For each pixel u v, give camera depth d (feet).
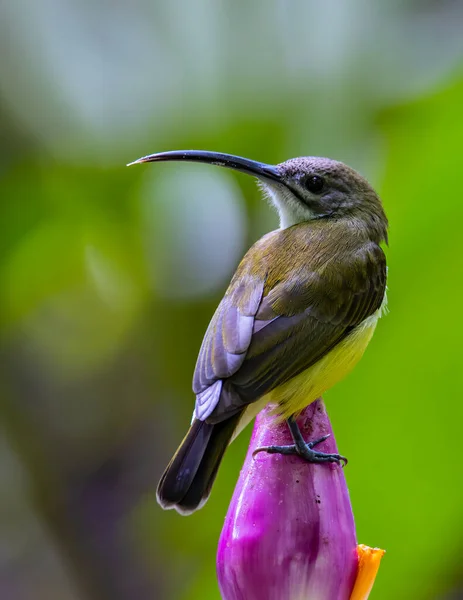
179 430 39.63
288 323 27.30
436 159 26.17
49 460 41.60
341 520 20.07
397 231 26.22
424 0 32.14
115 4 35.24
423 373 25.49
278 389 26.25
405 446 25.41
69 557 41.27
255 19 33.76
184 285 36.29
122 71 34.50
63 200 34.68
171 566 39.01
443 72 30.14
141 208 35.12
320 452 20.66
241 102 33.53
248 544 19.69
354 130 32.40
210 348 26.17
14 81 34.40
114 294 37.06
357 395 25.86
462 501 25.02
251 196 35.86
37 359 41.42
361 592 19.95
